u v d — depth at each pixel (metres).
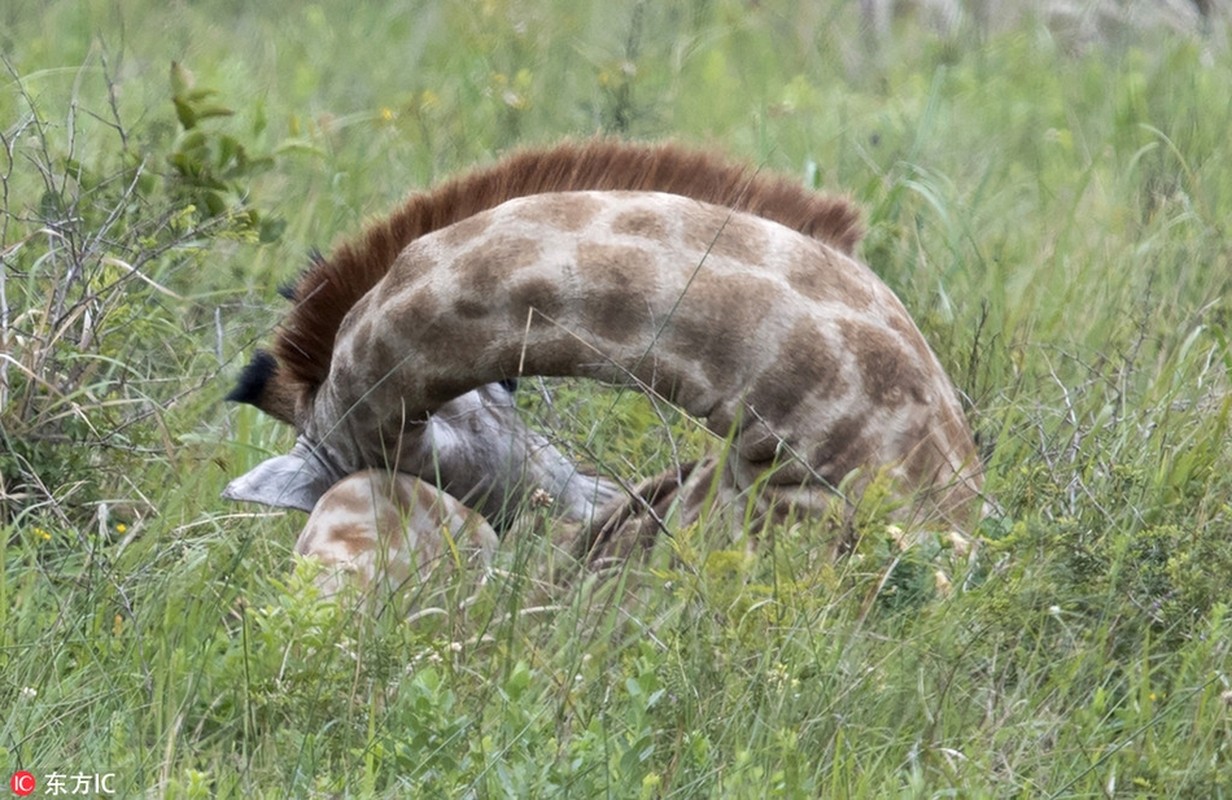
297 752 14.16
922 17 39.91
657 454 19.39
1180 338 21.83
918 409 16.67
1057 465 17.81
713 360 16.48
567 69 34.38
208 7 38.34
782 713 14.31
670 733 14.32
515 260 16.61
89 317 19.64
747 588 15.38
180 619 16.11
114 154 25.53
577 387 20.72
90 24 34.72
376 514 16.97
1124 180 27.55
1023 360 21.11
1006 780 13.90
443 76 33.91
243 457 19.81
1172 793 13.77
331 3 38.78
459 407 18.59
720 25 38.31
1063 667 15.12
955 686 14.85
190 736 14.65
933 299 23.02
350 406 17.72
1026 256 25.30
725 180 17.38
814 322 16.45
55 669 15.16
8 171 22.33
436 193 17.77
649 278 16.45
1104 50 37.19
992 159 29.50
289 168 27.81
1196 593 15.69
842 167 28.53
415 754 13.59
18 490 18.67
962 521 16.77
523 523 17.56
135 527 17.73
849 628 15.27
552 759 13.56
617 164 17.45
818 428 16.48
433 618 16.25
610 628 15.62
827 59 37.09
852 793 13.70
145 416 19.67
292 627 15.13
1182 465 17.91
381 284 17.38
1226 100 32.22
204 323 22.28
